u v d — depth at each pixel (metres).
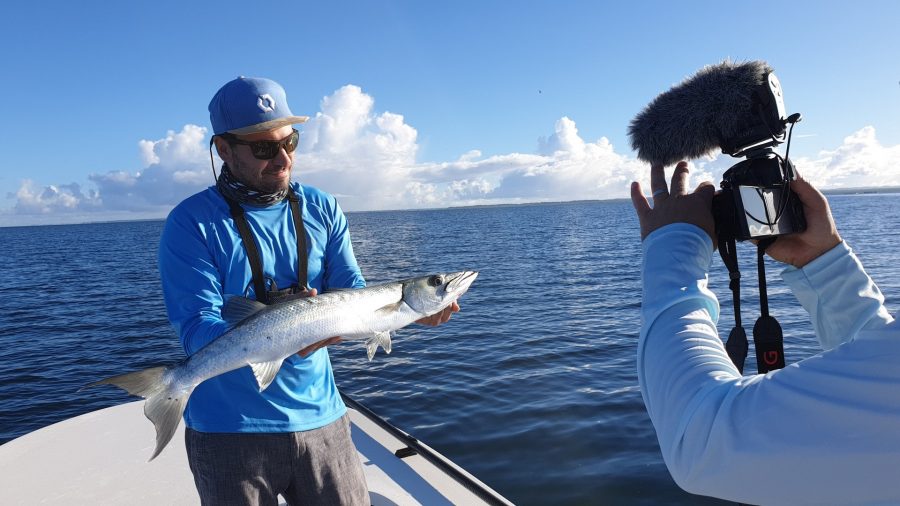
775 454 0.71
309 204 2.56
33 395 10.07
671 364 0.89
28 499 3.24
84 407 9.41
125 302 21.22
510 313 14.97
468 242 51.78
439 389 8.39
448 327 13.09
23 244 87.12
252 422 2.24
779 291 14.31
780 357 1.18
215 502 2.25
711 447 0.77
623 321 13.23
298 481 2.37
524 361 9.77
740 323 1.16
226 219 2.35
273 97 2.33
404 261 33.91
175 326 2.30
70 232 172.50
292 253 2.45
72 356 12.75
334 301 2.32
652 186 1.19
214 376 2.19
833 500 0.71
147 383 2.16
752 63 1.11
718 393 0.80
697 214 1.06
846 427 0.67
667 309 0.96
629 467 5.53
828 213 1.15
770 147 1.13
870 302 1.14
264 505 2.30
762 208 1.09
